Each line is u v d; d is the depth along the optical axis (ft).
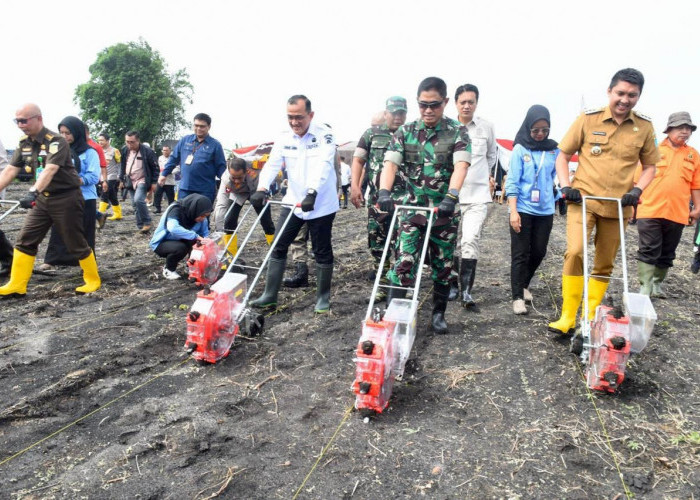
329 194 16.28
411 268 13.96
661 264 19.69
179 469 8.83
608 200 13.33
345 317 16.71
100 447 9.43
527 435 10.03
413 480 8.64
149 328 15.40
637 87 12.75
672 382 12.41
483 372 12.74
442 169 13.66
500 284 21.25
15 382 11.80
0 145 25.21
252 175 23.15
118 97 167.84
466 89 17.56
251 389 11.72
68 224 18.04
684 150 18.48
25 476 8.59
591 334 12.15
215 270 19.93
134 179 32.07
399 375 11.45
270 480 8.57
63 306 17.39
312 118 16.21
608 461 9.25
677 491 8.46
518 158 16.85
